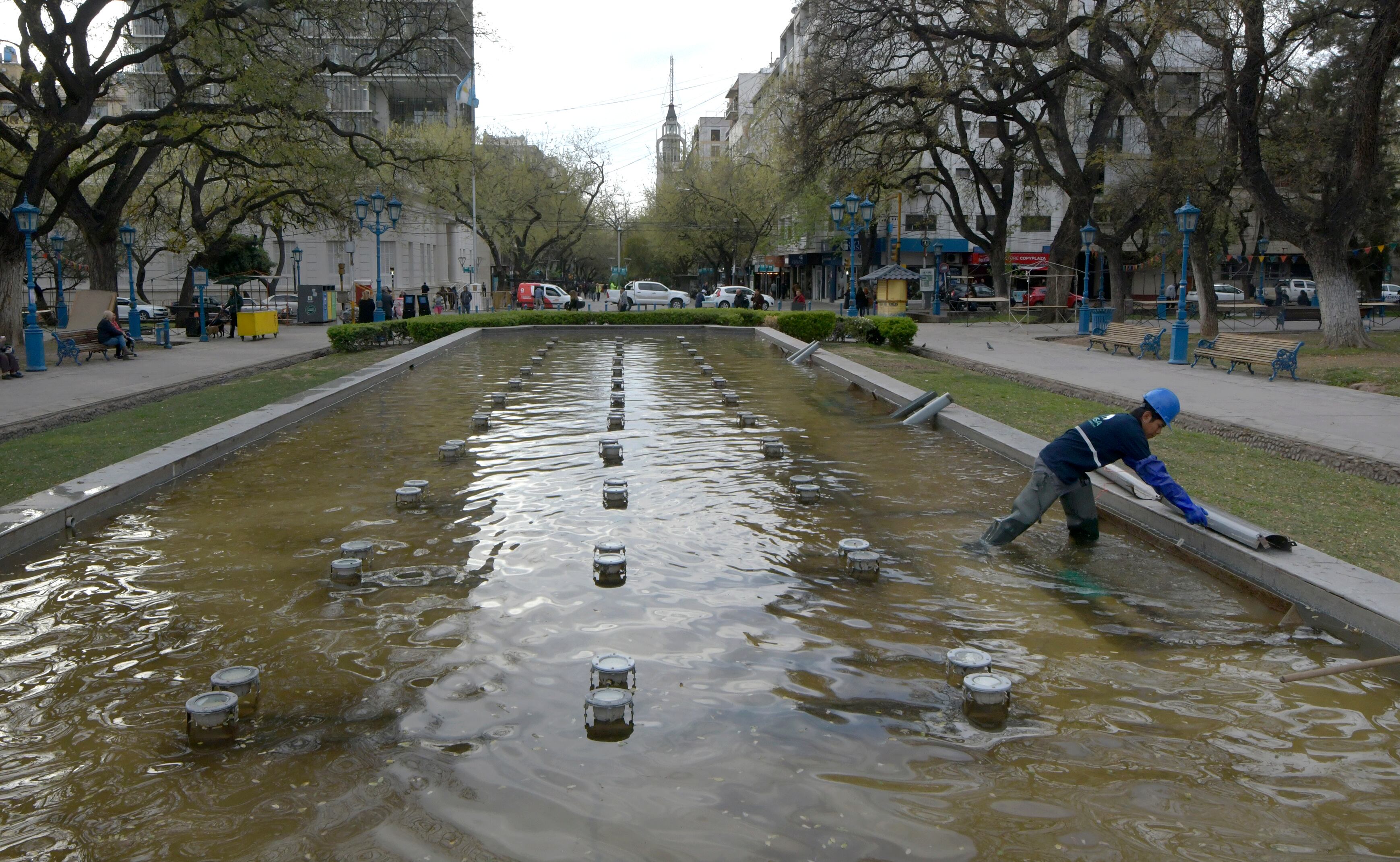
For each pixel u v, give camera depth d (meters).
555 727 4.16
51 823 3.48
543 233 69.62
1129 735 4.17
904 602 5.74
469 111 58.56
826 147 32.88
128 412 13.62
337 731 4.14
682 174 63.03
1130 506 7.41
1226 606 5.78
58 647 5.10
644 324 30.53
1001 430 10.59
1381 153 30.12
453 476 8.91
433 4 28.83
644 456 9.82
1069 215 36.66
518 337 27.98
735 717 4.25
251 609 5.58
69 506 7.31
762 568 6.30
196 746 4.03
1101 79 27.73
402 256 52.38
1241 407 13.48
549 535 6.98
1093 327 26.36
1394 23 19.50
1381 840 3.43
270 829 3.42
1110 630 5.37
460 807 3.54
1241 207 41.09
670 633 5.20
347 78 43.72
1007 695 4.28
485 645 5.04
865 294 44.91
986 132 50.62
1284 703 4.50
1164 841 3.39
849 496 8.21
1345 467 9.66
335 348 24.48
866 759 3.92
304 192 31.28
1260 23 21.38
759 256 74.94
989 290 50.88
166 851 3.30
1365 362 18.77
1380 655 5.04
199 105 24.23
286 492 8.34
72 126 22.69
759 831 3.40
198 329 31.97
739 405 13.46
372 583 6.00
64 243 37.41
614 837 3.36
